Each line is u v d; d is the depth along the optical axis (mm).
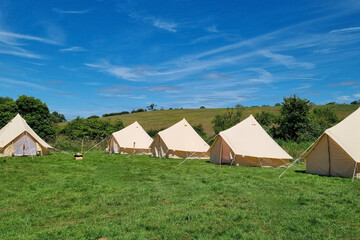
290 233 5297
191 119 54656
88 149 28391
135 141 24359
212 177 11891
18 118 21484
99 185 10016
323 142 13461
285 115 29156
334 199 7973
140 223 5812
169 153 21016
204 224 5770
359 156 12164
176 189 9367
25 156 19844
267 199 7938
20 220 6086
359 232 5363
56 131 36375
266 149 17094
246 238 5000
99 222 5930
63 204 7453
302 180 11359
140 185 10078
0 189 9094
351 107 51344
